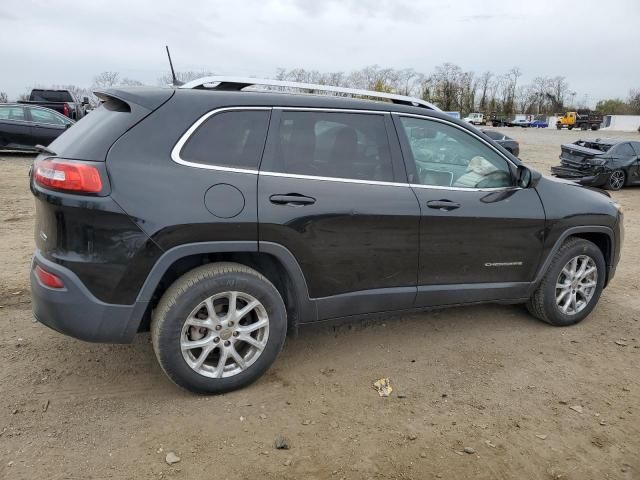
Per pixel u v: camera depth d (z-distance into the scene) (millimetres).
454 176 3783
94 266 2783
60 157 2838
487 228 3793
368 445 2793
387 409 3129
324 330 4164
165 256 2869
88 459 2590
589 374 3648
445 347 3955
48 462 2551
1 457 2566
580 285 4414
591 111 94812
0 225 7172
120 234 2781
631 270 6348
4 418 2871
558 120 79688
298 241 3160
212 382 3102
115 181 2777
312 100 3359
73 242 2785
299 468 2598
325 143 3344
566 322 4391
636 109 97438
